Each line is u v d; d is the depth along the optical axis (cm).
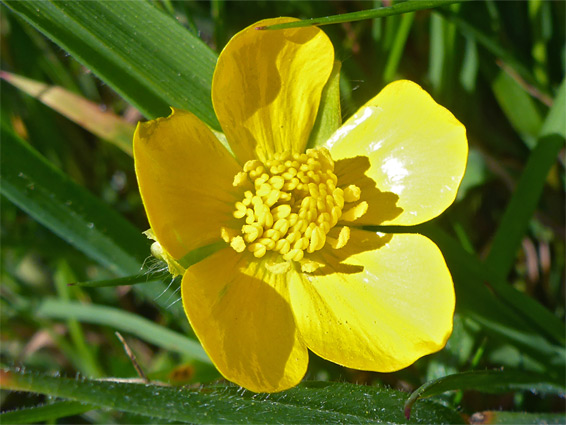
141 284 10
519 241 10
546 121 10
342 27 11
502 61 11
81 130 12
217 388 8
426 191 8
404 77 11
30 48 11
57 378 8
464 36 11
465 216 11
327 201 8
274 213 8
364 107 9
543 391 9
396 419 8
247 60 8
